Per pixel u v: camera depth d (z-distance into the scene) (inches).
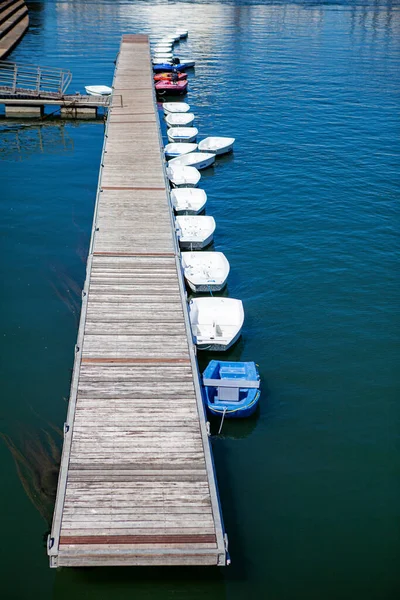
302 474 558.6
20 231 983.0
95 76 2022.6
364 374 691.4
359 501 533.6
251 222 1051.3
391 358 719.1
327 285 868.0
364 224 1047.6
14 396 639.8
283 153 1373.0
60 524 438.6
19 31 2623.0
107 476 477.7
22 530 493.4
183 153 1298.0
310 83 1969.7
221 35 2824.8
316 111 1678.2
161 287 741.9
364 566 477.7
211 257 871.7
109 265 781.9
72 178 1210.6
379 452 585.9
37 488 530.0
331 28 3031.5
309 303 825.5
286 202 1128.2
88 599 446.6
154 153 1178.0
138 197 986.7
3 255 908.0
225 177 1239.5
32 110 1609.3
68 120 1596.9
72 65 2165.4
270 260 932.0
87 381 577.3
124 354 619.5
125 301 709.3
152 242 845.2
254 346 734.5
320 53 2448.3
